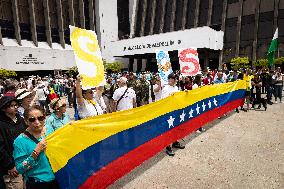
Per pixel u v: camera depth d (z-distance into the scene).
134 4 53.50
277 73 13.04
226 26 41.34
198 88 7.15
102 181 3.67
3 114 3.35
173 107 5.87
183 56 8.09
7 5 39.84
